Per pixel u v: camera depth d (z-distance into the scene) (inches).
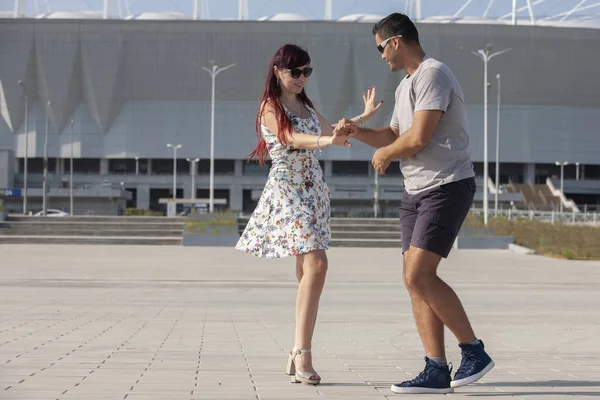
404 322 342.3
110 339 272.1
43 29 3159.5
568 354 249.3
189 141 3262.8
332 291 521.7
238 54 3115.2
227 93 3211.1
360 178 3312.0
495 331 316.8
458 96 175.8
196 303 430.0
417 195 176.6
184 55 3132.4
